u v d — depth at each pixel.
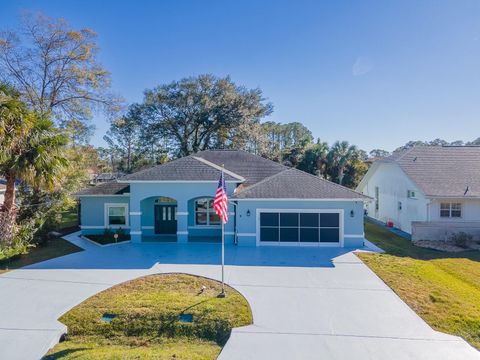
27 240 17.81
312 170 42.66
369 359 7.80
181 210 19.89
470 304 10.77
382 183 28.92
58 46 29.31
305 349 8.22
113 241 20.12
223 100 47.94
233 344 8.46
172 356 8.10
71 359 8.05
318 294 11.64
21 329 9.31
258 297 11.34
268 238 19.20
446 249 18.58
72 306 10.66
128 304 10.64
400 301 11.05
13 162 15.49
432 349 8.22
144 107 49.47
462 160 23.81
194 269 14.52
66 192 22.92
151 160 53.03
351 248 18.47
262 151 47.94
